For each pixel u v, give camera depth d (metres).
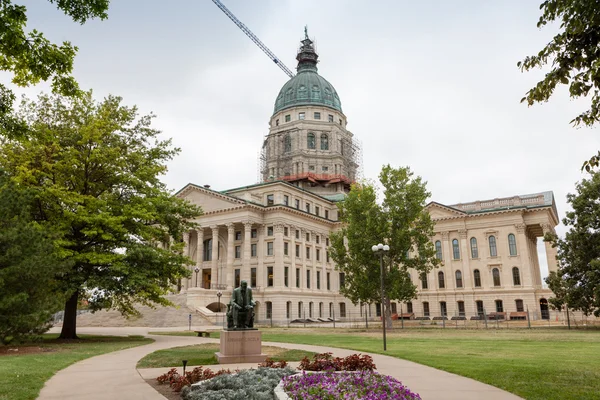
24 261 21.80
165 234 35.75
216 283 73.06
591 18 8.02
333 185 96.88
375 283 45.94
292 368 14.40
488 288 73.25
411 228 49.50
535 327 47.97
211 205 76.12
